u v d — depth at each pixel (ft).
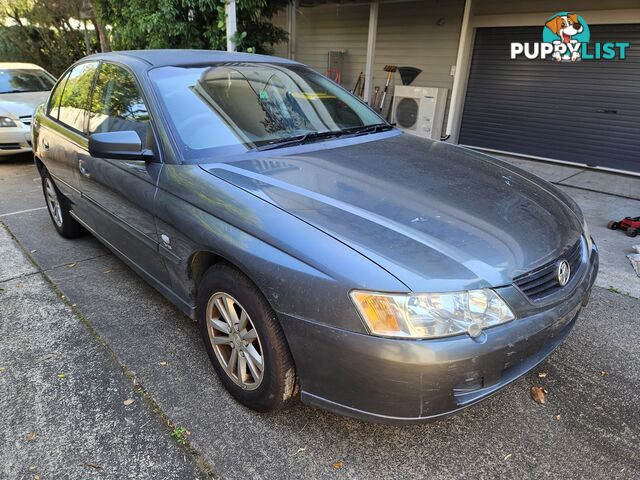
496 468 6.27
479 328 5.37
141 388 7.68
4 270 11.93
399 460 6.38
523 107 25.79
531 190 7.95
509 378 5.97
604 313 10.22
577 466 6.31
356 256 5.48
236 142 8.25
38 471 6.13
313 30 34.06
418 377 5.22
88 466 6.21
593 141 23.88
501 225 6.41
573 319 6.89
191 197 7.17
